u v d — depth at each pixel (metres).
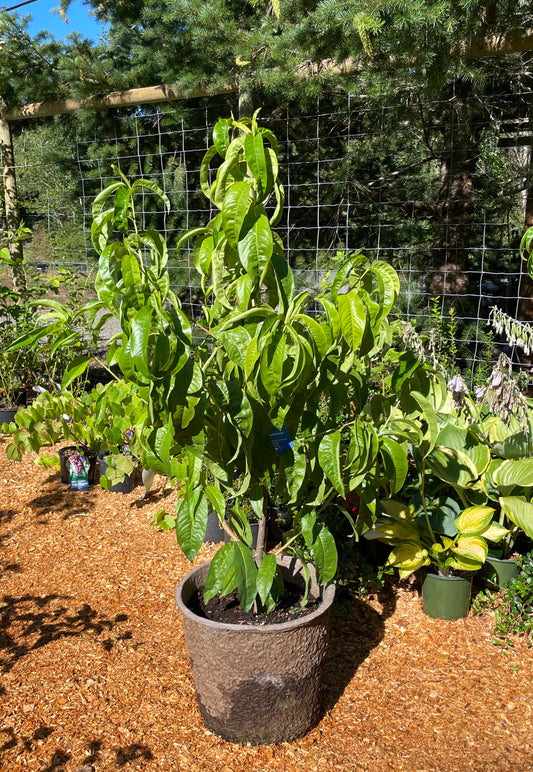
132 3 5.43
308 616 1.93
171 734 2.08
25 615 2.74
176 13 4.07
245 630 1.88
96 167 6.71
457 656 2.48
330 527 2.95
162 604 2.83
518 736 2.09
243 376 1.83
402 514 2.76
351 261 1.77
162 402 1.59
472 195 5.79
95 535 3.47
